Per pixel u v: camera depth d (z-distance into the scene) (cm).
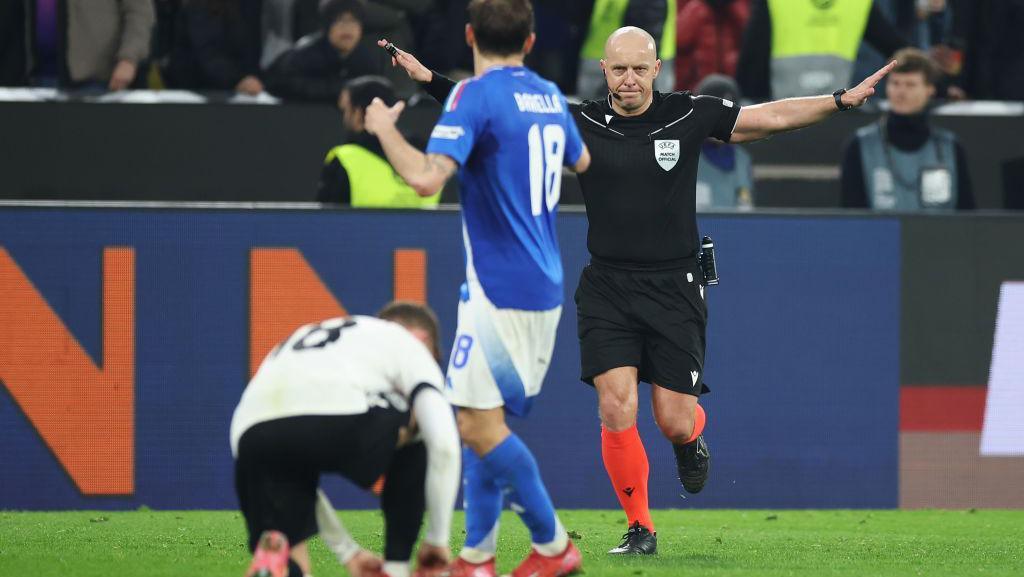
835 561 2139
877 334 2977
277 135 3450
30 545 2234
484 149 1659
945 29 3803
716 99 2133
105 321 2823
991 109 3722
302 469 1466
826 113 2114
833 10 3534
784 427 2953
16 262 2805
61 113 3403
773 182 3662
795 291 2956
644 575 1898
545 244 1700
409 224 2883
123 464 2828
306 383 1445
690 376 2102
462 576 1697
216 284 2847
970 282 2998
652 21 3472
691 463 2208
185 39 3478
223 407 2848
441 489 1440
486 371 1666
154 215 2836
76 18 3406
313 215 2864
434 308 2883
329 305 2864
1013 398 3016
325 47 3428
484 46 1711
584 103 2153
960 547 2358
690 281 2109
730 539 2445
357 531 2495
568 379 2906
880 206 3316
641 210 2084
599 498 2920
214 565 1994
